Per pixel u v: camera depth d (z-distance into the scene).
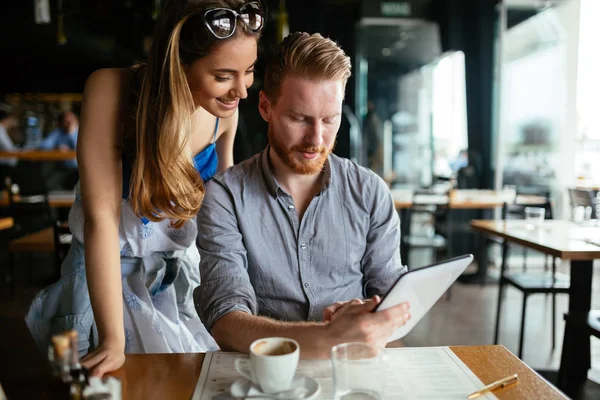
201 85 1.10
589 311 2.41
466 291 4.30
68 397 0.78
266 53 1.23
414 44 6.47
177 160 1.13
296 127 1.14
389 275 1.33
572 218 3.30
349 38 6.52
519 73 5.21
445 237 4.66
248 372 0.91
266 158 1.28
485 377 0.91
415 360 0.99
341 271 1.30
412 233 5.86
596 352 2.85
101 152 1.13
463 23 5.61
